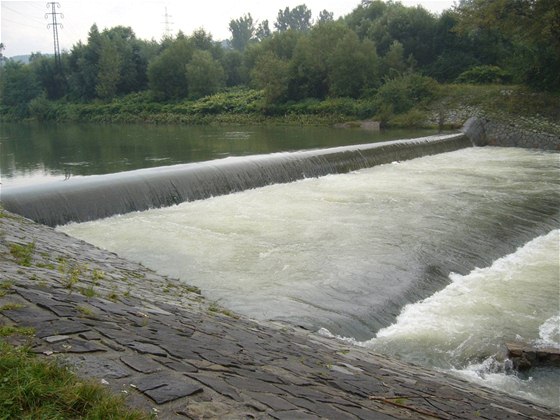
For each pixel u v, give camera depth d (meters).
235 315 8.12
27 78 76.19
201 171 17.78
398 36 56.56
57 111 71.44
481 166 25.53
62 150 29.50
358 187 19.67
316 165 22.02
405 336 8.73
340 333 8.46
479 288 10.83
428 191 19.16
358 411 4.16
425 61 55.41
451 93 42.78
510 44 52.31
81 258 9.52
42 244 9.55
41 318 4.50
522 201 17.94
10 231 9.79
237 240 12.98
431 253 12.19
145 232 13.53
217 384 3.87
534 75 38.16
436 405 5.18
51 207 13.89
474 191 19.34
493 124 35.78
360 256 11.88
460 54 51.62
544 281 11.31
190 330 5.51
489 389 7.16
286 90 55.56
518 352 8.20
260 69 56.62
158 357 4.18
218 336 5.62
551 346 8.52
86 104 73.56
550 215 16.61
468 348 8.47
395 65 52.50
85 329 4.42
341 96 52.31
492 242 13.48
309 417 3.68
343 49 51.19
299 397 4.11
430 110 42.28
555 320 9.51
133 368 3.84
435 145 30.30
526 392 7.60
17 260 7.35
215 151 28.42
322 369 5.44
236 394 3.78
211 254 11.97
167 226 14.10
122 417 3.09
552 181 21.62
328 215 15.42
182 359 4.29
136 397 3.42
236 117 55.78
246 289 10.02
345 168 23.28
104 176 16.03
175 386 3.64
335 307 9.32
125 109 67.06
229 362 4.57
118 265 10.02
